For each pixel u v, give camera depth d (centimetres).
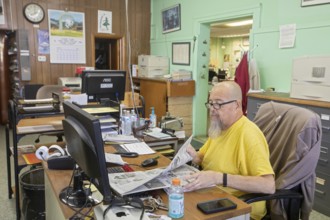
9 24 518
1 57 538
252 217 161
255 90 355
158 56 577
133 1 621
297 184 155
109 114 245
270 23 362
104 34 601
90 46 591
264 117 193
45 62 551
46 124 243
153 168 166
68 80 507
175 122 273
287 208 157
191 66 520
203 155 189
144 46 651
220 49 1125
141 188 128
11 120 236
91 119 101
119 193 121
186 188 134
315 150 154
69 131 117
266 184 144
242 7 404
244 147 159
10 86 559
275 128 181
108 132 234
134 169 163
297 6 326
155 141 232
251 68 365
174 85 489
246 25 680
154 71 570
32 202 213
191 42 516
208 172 145
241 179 144
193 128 523
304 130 155
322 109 252
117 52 631
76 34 572
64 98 250
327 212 258
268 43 364
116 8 606
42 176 232
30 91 426
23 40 515
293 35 331
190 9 514
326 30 298
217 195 132
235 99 166
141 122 260
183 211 114
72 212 119
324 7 298
